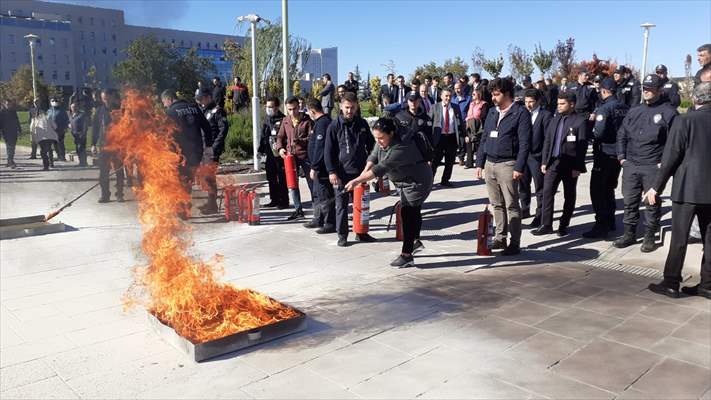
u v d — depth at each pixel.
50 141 15.74
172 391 3.50
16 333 4.44
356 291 5.39
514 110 6.30
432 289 5.41
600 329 4.38
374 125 5.73
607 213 7.29
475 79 14.60
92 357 4.00
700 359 3.84
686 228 4.99
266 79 23.34
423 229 8.17
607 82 7.23
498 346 4.10
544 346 4.08
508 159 6.41
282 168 9.78
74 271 6.14
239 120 17.20
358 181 5.93
